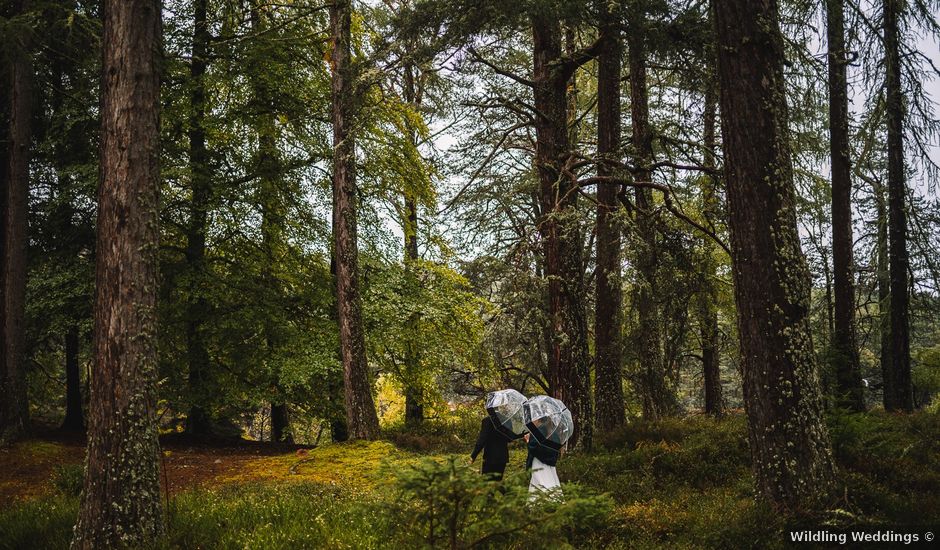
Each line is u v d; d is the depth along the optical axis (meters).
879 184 15.02
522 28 11.30
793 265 6.86
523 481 4.31
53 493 9.28
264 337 16.53
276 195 16.80
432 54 10.17
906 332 14.59
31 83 13.69
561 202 10.59
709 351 18.92
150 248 6.81
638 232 10.52
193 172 15.45
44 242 15.90
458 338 20.19
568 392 11.06
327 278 17.92
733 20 7.13
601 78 13.72
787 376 6.73
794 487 6.57
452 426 21.31
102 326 6.61
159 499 6.68
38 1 13.00
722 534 6.11
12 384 12.93
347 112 13.80
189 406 15.91
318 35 17.34
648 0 9.41
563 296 11.05
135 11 6.84
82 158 15.66
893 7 13.07
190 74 16.27
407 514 4.22
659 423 12.38
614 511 7.07
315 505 7.75
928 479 7.23
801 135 12.47
